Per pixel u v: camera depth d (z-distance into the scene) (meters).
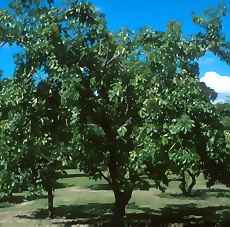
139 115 13.63
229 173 13.95
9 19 14.89
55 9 14.91
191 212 22.00
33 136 15.07
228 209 22.73
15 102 14.77
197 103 12.82
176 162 12.54
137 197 27.91
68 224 18.92
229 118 13.97
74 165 15.91
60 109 15.11
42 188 16.14
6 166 15.16
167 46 13.66
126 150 14.83
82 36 14.62
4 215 22.31
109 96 14.03
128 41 14.92
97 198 28.52
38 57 14.65
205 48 14.77
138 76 13.20
